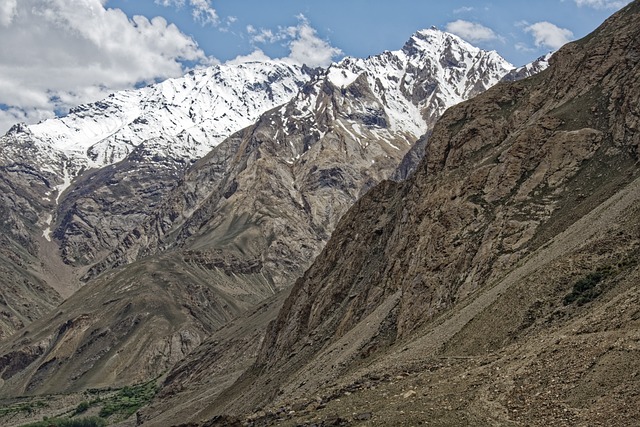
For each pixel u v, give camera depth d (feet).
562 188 335.67
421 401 190.08
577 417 151.94
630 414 144.87
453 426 166.91
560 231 302.25
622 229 239.91
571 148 349.82
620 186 303.89
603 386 158.30
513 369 185.88
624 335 171.63
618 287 207.31
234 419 257.75
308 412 224.74
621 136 339.98
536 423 156.04
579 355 173.99
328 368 338.13
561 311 217.15
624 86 362.74
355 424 189.67
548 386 168.45
